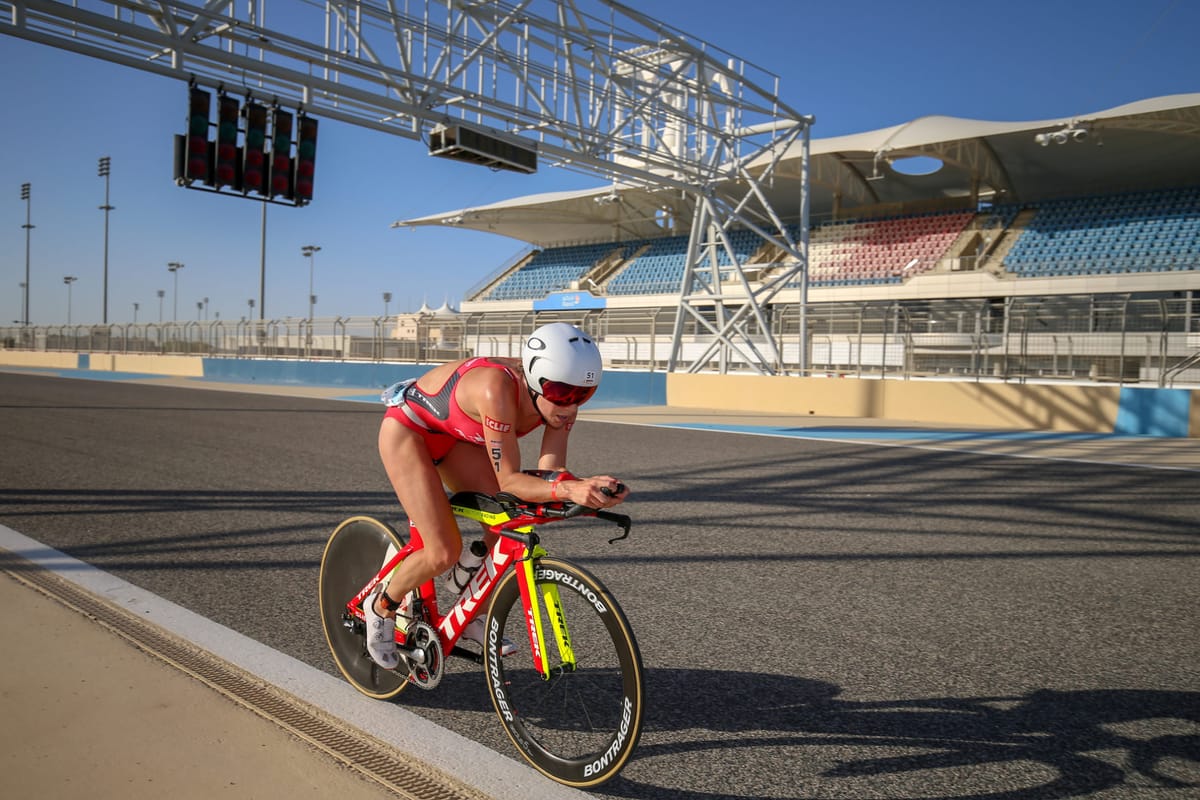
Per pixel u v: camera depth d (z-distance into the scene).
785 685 2.81
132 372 33.22
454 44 12.80
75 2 10.02
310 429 11.52
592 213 42.12
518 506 2.13
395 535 2.53
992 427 13.60
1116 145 29.22
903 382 14.76
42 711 2.33
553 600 2.08
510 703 2.19
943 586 4.11
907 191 38.03
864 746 2.36
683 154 18.84
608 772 1.95
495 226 45.78
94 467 7.54
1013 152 30.86
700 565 4.45
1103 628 3.48
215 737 2.23
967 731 2.46
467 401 2.21
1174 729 2.50
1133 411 12.41
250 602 3.60
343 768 2.10
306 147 11.98
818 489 6.96
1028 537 5.24
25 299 56.06
